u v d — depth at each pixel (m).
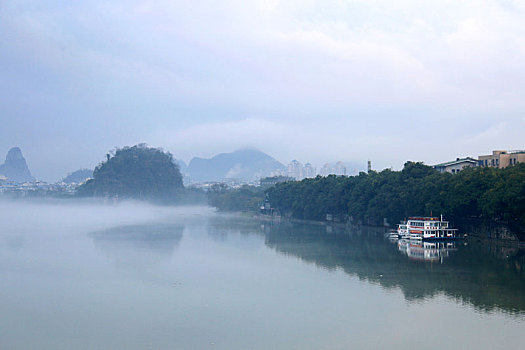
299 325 100.94
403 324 101.06
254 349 88.38
